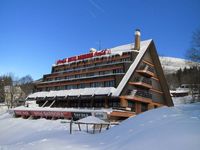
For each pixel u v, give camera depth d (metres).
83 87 61.03
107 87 54.62
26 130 46.19
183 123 13.91
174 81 131.38
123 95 52.34
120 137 15.88
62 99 62.41
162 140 12.33
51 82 69.56
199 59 59.38
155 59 61.56
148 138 13.20
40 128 45.34
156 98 62.59
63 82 66.06
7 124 56.66
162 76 63.00
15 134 45.03
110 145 15.00
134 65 56.12
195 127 12.86
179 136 12.12
